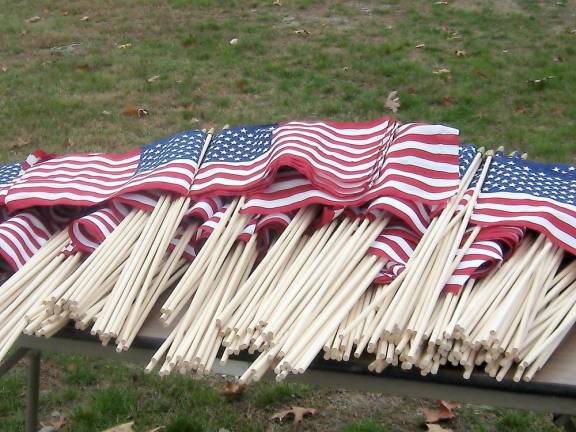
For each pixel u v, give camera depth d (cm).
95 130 497
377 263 157
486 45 632
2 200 191
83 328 152
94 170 202
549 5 748
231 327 147
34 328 150
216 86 562
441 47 630
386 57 610
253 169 183
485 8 738
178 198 179
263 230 171
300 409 274
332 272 154
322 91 550
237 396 284
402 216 163
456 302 147
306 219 171
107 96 550
